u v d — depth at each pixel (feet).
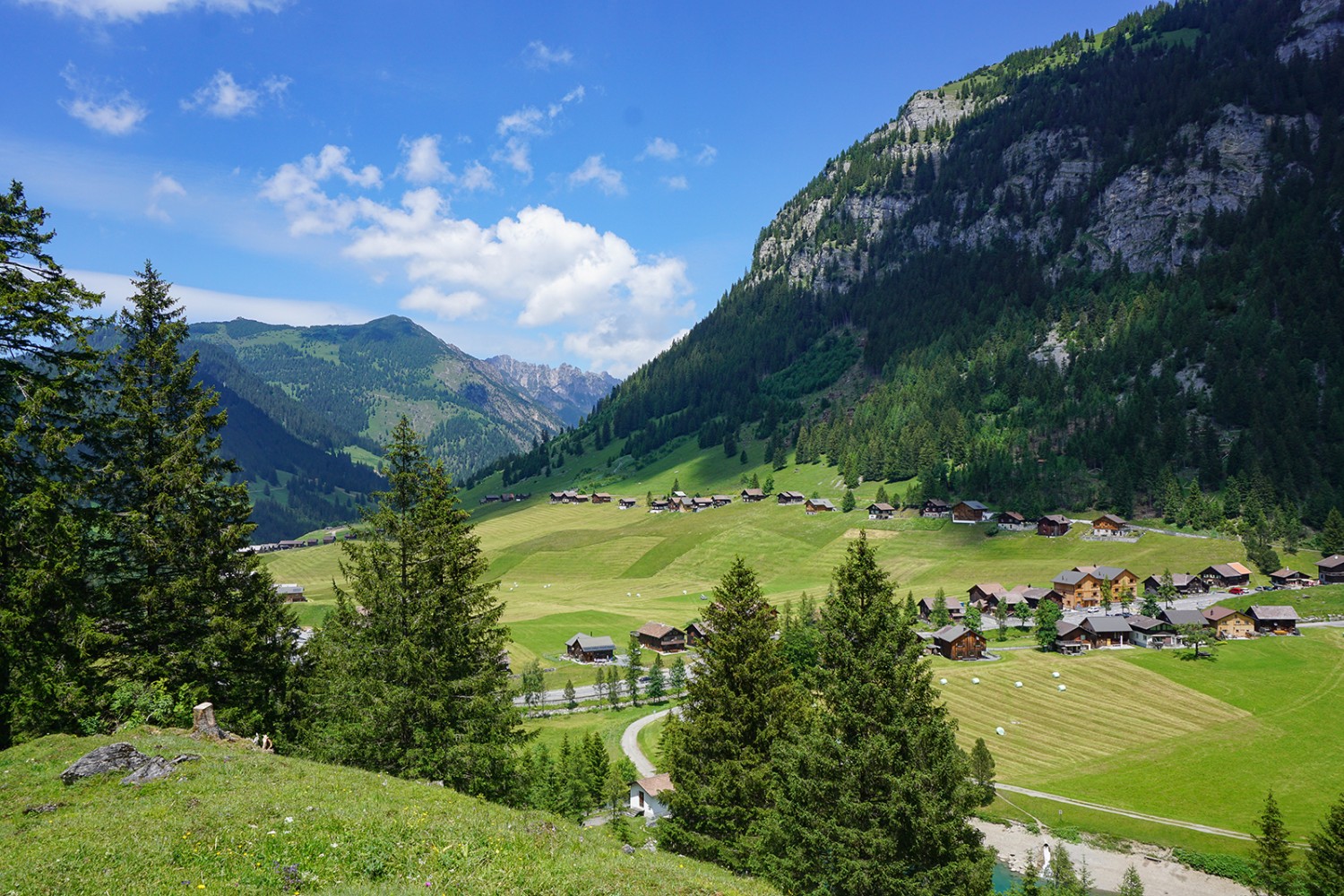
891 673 105.50
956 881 93.40
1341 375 643.86
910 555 617.21
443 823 65.77
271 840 58.18
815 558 650.84
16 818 63.52
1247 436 614.75
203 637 125.29
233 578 131.34
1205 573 494.59
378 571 130.00
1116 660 363.97
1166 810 235.20
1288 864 186.91
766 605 126.82
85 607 111.96
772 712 120.67
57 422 112.37
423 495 133.18
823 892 94.63
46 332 106.63
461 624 128.88
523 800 131.75
